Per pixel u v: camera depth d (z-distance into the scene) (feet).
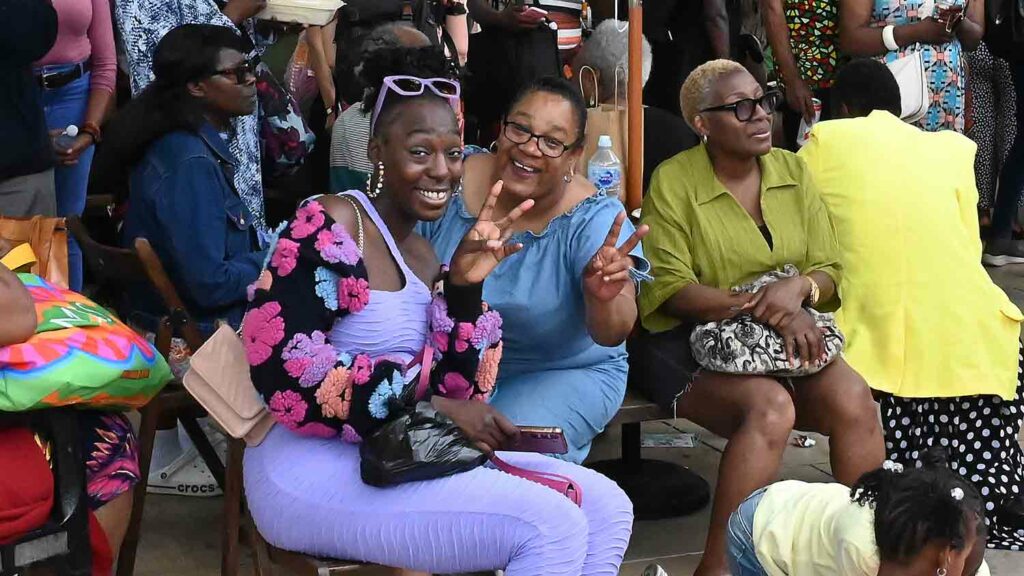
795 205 13.56
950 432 14.14
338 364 8.75
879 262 13.91
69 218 12.35
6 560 9.09
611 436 16.69
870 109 15.01
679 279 12.97
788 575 9.64
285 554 9.30
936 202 13.98
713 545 12.05
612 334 11.14
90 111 15.33
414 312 9.34
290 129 16.67
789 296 12.63
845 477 12.75
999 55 23.63
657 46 19.99
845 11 18.45
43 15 13.08
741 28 22.13
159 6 15.60
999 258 25.04
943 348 13.75
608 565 9.50
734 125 13.01
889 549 8.59
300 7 16.97
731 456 12.12
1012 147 24.61
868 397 12.80
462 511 8.75
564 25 19.34
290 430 9.23
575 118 11.35
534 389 11.71
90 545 9.59
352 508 8.82
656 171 13.60
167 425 14.23
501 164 11.51
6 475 9.02
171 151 12.59
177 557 13.00
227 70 12.72
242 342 9.45
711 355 12.46
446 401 9.30
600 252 10.49
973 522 8.46
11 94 13.21
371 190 9.53
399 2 17.72
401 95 9.21
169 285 11.75
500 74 18.35
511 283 11.49
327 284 8.80
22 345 8.97
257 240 13.65
